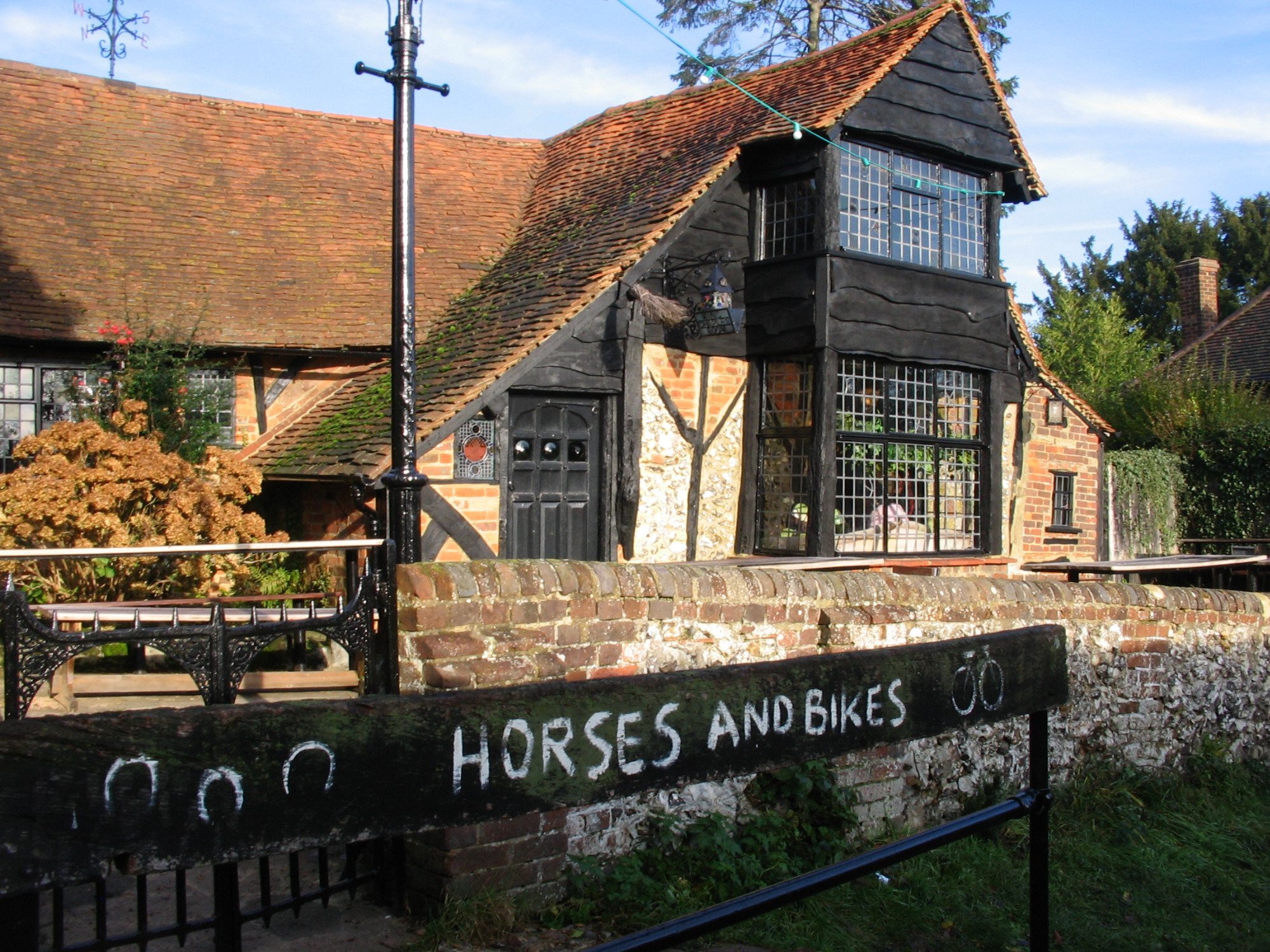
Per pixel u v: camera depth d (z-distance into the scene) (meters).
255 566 9.26
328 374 11.08
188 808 1.42
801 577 5.43
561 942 4.05
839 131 10.25
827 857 5.06
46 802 1.32
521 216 13.44
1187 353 23.36
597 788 1.80
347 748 1.54
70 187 11.36
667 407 10.16
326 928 4.09
